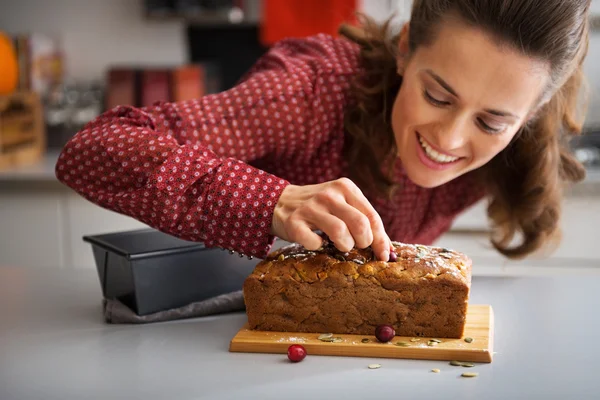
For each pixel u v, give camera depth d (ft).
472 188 5.31
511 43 3.69
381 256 3.83
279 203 3.79
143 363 3.58
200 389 3.28
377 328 3.70
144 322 4.11
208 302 4.22
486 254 8.38
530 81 3.82
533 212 4.98
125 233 4.50
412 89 4.02
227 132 4.39
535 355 3.62
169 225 3.88
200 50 10.69
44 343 3.85
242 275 4.41
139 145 3.93
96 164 4.00
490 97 3.81
